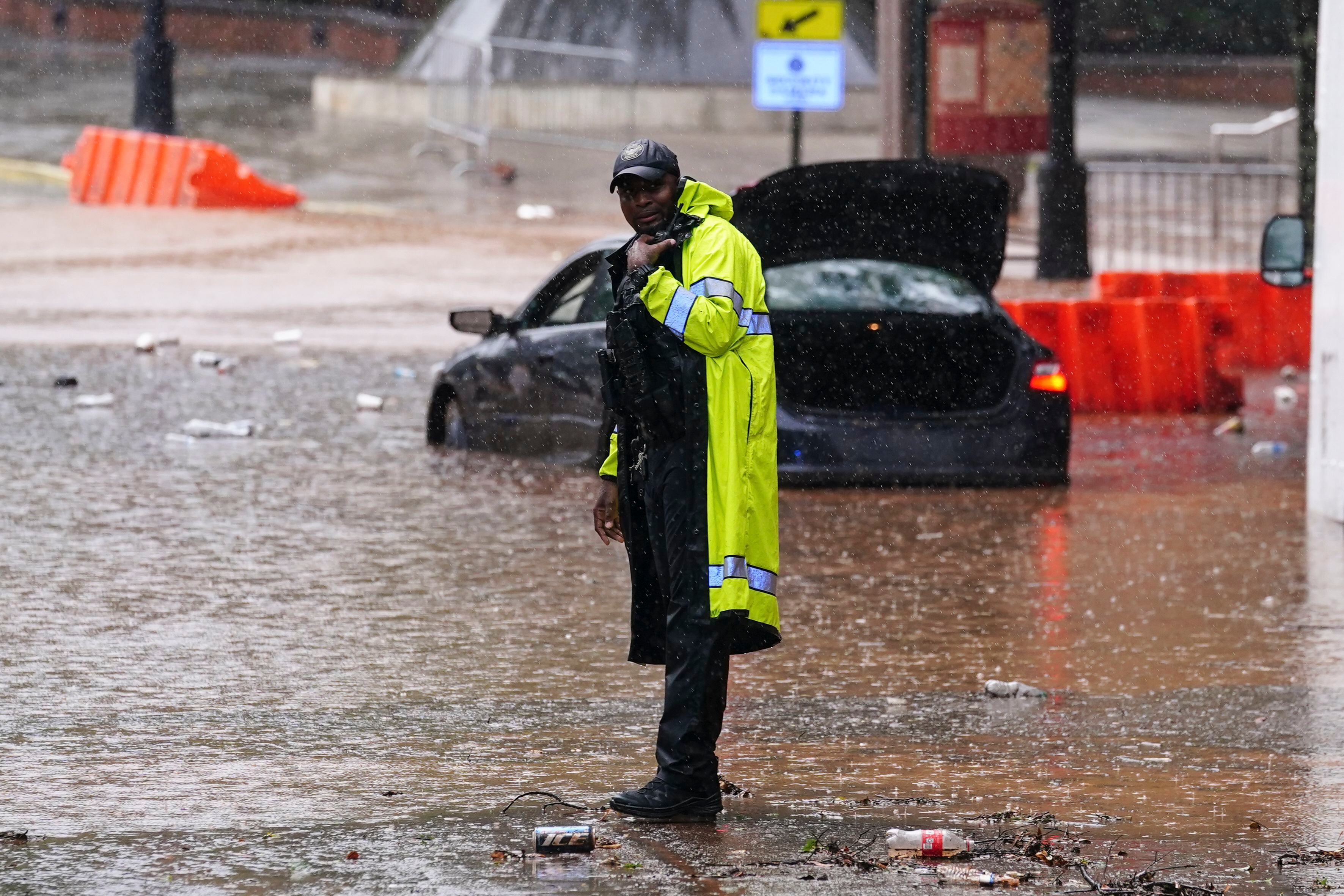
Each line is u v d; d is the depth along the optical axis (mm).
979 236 37188
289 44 168625
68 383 47469
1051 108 70938
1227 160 119188
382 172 104875
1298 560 31328
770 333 17625
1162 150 125188
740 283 17266
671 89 125375
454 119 120812
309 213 88062
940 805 18344
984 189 36250
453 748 20312
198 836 17109
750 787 18938
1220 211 96000
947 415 36531
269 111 132375
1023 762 20078
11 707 21797
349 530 32469
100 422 42812
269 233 81062
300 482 36750
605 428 18469
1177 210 84250
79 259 72500
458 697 22531
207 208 88625
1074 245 71312
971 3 79438
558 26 125625
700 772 17672
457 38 117750
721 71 127375
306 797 18391
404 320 61031
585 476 38031
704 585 17250
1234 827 17750
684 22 128500
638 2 128250
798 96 62469
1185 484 38469
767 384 17328
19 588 27859
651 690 22969
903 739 21031
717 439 17156
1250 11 165125
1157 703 22703
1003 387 36750
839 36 62250
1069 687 23531
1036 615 27438
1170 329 48250
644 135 123562
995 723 21766
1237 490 37875
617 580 29188
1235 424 45188
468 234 82188
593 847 16719
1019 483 36906
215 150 88438
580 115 123438
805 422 36156
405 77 131875
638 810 17625
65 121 118812
